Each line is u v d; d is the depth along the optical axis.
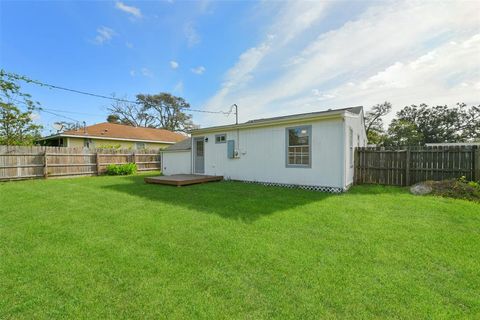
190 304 1.97
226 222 4.13
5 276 2.42
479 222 4.04
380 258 2.75
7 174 10.25
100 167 13.25
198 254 2.90
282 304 1.96
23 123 14.09
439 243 3.16
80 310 1.91
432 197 6.10
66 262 2.72
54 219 4.39
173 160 13.19
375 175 8.62
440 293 2.09
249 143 9.46
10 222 4.22
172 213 4.74
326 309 1.89
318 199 6.00
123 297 2.07
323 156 7.51
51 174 11.45
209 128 10.64
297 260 2.71
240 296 2.07
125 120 33.88
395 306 1.92
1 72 12.48
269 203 5.55
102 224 4.09
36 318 1.83
